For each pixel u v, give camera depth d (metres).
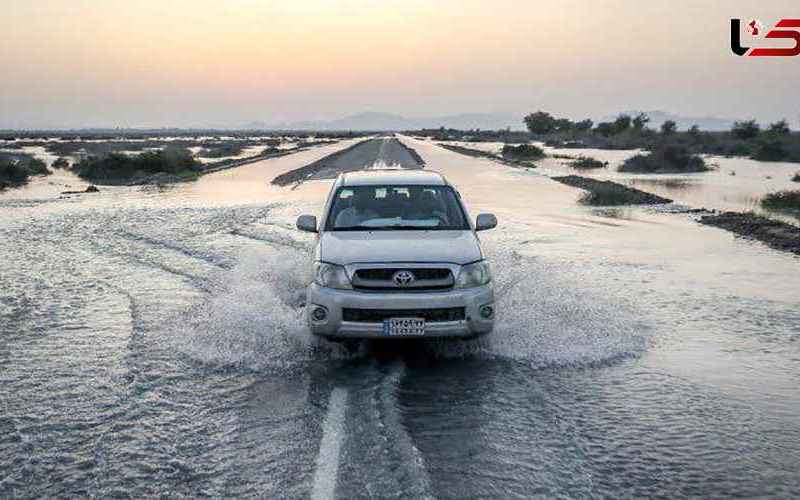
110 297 8.49
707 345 6.55
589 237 13.18
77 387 5.46
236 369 5.90
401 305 5.80
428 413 4.92
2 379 5.64
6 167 29.84
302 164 41.56
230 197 21.56
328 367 5.95
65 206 19.33
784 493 3.79
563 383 5.54
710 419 4.81
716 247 12.09
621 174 33.19
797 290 8.78
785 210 18.02
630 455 4.25
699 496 3.75
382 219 7.10
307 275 9.02
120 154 34.50
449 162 40.50
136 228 14.54
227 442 4.45
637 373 5.78
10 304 8.15
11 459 4.22
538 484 3.88
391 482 3.88
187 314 7.66
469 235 6.71
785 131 74.81
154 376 5.71
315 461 4.16
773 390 5.38
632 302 8.15
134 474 4.02
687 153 37.03
